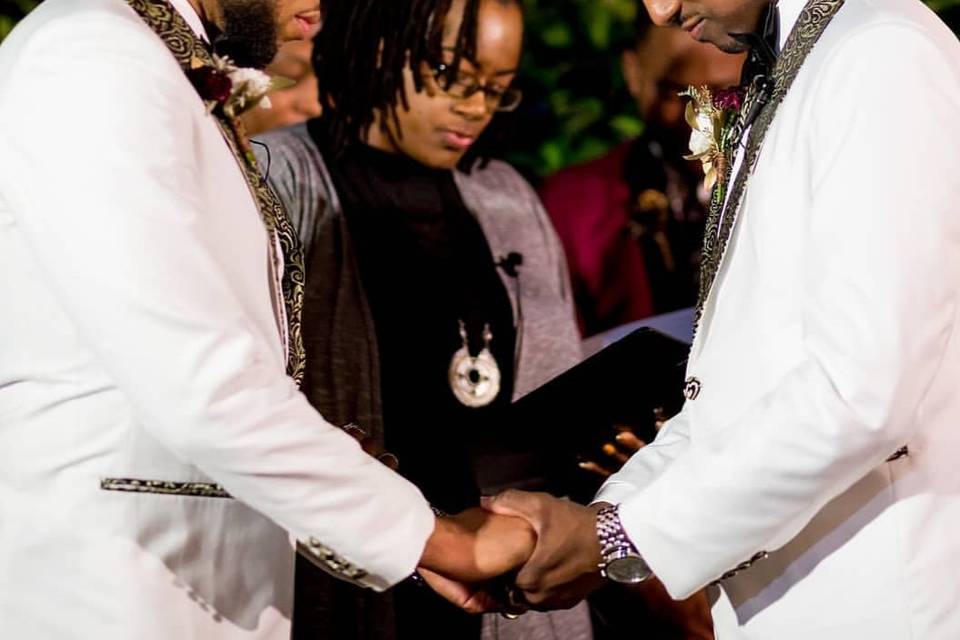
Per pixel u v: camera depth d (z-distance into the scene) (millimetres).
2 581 2814
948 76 2756
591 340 4539
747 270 2912
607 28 5949
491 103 4258
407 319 4121
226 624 2883
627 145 5461
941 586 2803
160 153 2670
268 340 2865
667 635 4219
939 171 2688
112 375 2670
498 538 3127
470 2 4117
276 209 2998
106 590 2777
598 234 5328
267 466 2703
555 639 4176
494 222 4375
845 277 2688
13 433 2826
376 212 4180
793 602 2910
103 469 2791
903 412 2682
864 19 2807
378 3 4145
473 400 4133
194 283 2646
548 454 3932
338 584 3908
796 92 2861
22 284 2797
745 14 2986
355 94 4191
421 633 4039
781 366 2834
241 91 2914
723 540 2848
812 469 2732
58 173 2629
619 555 2975
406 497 2859
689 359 3098
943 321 2688
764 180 2881
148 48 2758
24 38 2807
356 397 3955
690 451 2922
